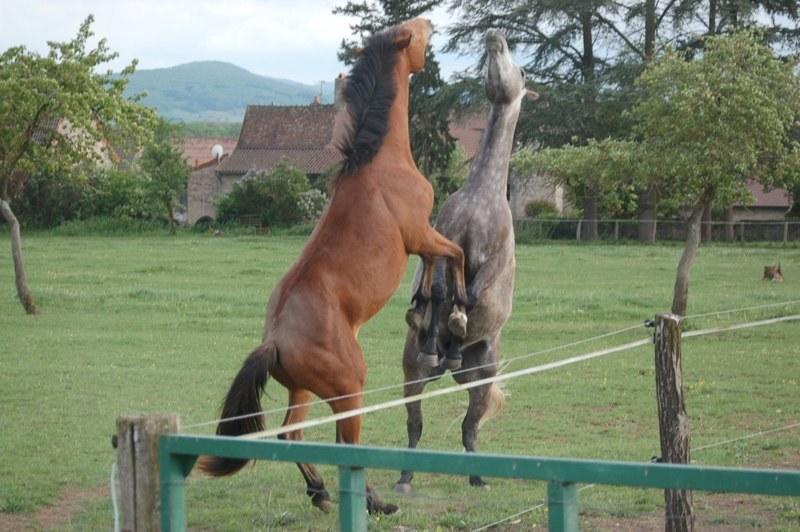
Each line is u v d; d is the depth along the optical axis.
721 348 18.89
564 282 32.38
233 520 8.66
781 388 15.07
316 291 8.17
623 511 8.82
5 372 16.22
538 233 60.59
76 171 26.22
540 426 12.61
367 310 8.41
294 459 4.32
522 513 8.75
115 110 24.61
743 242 56.72
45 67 24.16
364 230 8.39
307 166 78.06
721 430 12.34
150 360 17.59
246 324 22.16
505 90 9.58
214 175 78.38
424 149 67.06
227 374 16.30
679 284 21.36
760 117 19.80
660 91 20.86
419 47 9.08
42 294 26.38
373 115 8.69
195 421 12.77
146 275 33.50
